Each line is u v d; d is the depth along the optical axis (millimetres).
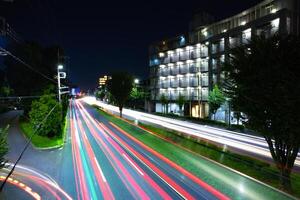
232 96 15719
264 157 23391
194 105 63469
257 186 15953
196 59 63250
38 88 48312
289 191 14602
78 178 19125
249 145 28422
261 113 13961
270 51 13992
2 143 13406
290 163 14930
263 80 13492
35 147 29453
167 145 29547
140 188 16688
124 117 61875
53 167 22062
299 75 13266
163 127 44469
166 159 23516
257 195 14641
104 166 21875
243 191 15367
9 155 26203
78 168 21594
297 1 40719
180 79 67688
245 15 50844
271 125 14117
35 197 15984
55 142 31344
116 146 29891
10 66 49469
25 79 49219
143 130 41250
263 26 42781
